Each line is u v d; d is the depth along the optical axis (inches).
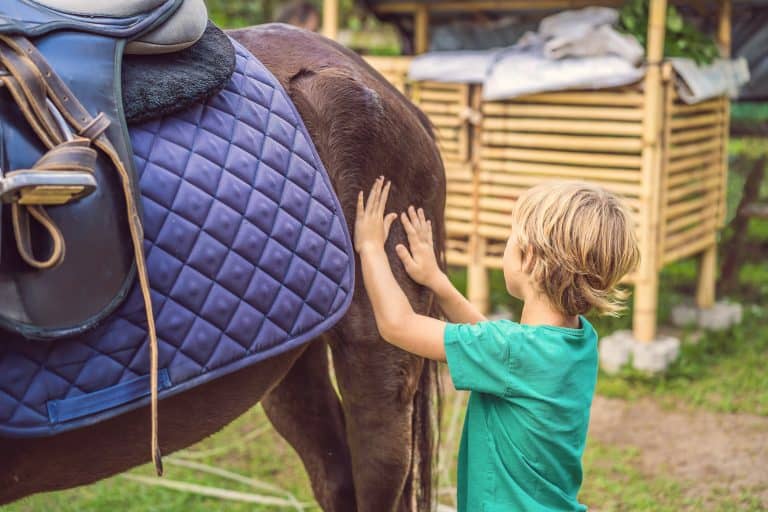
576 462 61.0
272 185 62.5
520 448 59.3
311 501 112.1
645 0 157.0
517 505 59.4
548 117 152.9
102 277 53.1
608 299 60.7
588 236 58.6
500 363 58.9
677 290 193.6
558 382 58.8
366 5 190.9
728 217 196.2
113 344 54.6
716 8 174.2
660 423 133.3
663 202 148.3
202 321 57.9
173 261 56.7
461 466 63.9
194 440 63.7
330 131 69.0
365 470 74.5
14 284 50.1
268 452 126.5
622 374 147.3
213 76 60.6
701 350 157.9
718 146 167.8
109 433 57.7
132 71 57.3
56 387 52.7
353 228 69.7
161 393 56.3
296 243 63.2
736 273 191.2
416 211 74.7
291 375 81.2
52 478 57.6
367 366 71.7
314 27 210.5
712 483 115.6
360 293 70.2
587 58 146.3
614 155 149.3
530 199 61.8
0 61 50.8
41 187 46.9
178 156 58.0
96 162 53.1
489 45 194.5
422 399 77.4
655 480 116.1
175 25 58.4
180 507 109.0
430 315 75.9
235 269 59.4
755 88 193.6
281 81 69.9
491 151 159.5
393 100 73.9
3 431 50.6
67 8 55.6
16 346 51.6
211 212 58.5
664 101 145.4
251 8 282.0
